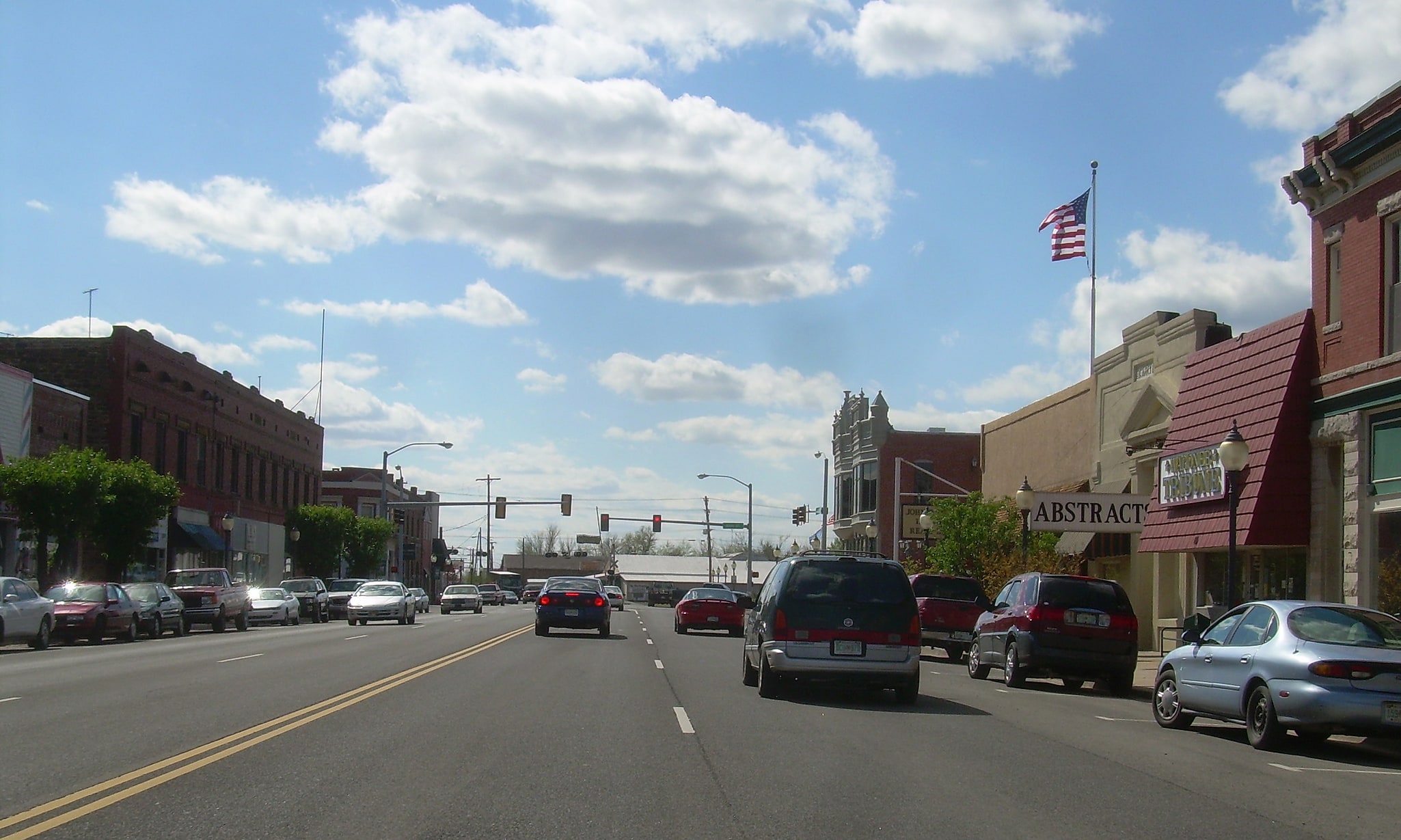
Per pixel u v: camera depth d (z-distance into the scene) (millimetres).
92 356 46406
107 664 21547
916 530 59344
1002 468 44344
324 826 8102
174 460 51500
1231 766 12047
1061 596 20844
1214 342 28828
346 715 13875
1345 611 13641
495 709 14633
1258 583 25062
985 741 13227
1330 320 22812
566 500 63969
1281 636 13438
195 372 53719
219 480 56844
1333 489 22312
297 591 50281
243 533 59844
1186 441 26562
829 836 8172
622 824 8344
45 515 35000
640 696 16641
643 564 132125
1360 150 21359
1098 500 28828
